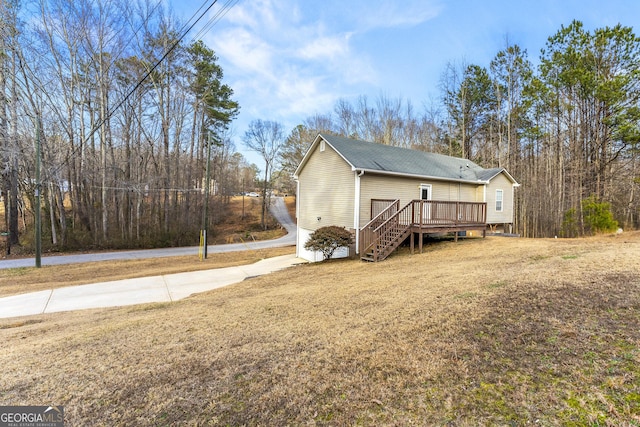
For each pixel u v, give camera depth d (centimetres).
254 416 216
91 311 664
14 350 390
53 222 1728
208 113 2594
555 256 658
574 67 1722
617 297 342
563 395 197
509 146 2167
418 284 549
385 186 1212
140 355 342
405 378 242
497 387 216
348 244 1098
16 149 1555
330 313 439
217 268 1220
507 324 312
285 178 3938
